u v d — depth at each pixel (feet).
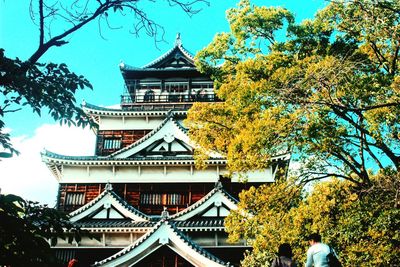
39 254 15.49
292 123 42.42
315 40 54.85
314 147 44.04
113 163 95.25
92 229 78.69
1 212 14.92
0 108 17.44
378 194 41.39
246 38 63.57
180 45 126.93
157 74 119.34
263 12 60.23
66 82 18.86
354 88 40.27
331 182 47.75
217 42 67.15
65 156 94.68
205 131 56.29
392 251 38.83
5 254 14.83
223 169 94.84
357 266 41.06
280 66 52.34
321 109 41.16
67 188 95.40
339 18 50.85
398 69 48.16
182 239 62.18
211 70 71.72
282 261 22.38
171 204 94.07
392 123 43.14
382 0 41.37
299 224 44.52
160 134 99.40
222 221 80.48
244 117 49.32
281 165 90.17
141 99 116.98
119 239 80.02
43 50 18.90
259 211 50.11
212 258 60.54
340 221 42.42
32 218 16.53
